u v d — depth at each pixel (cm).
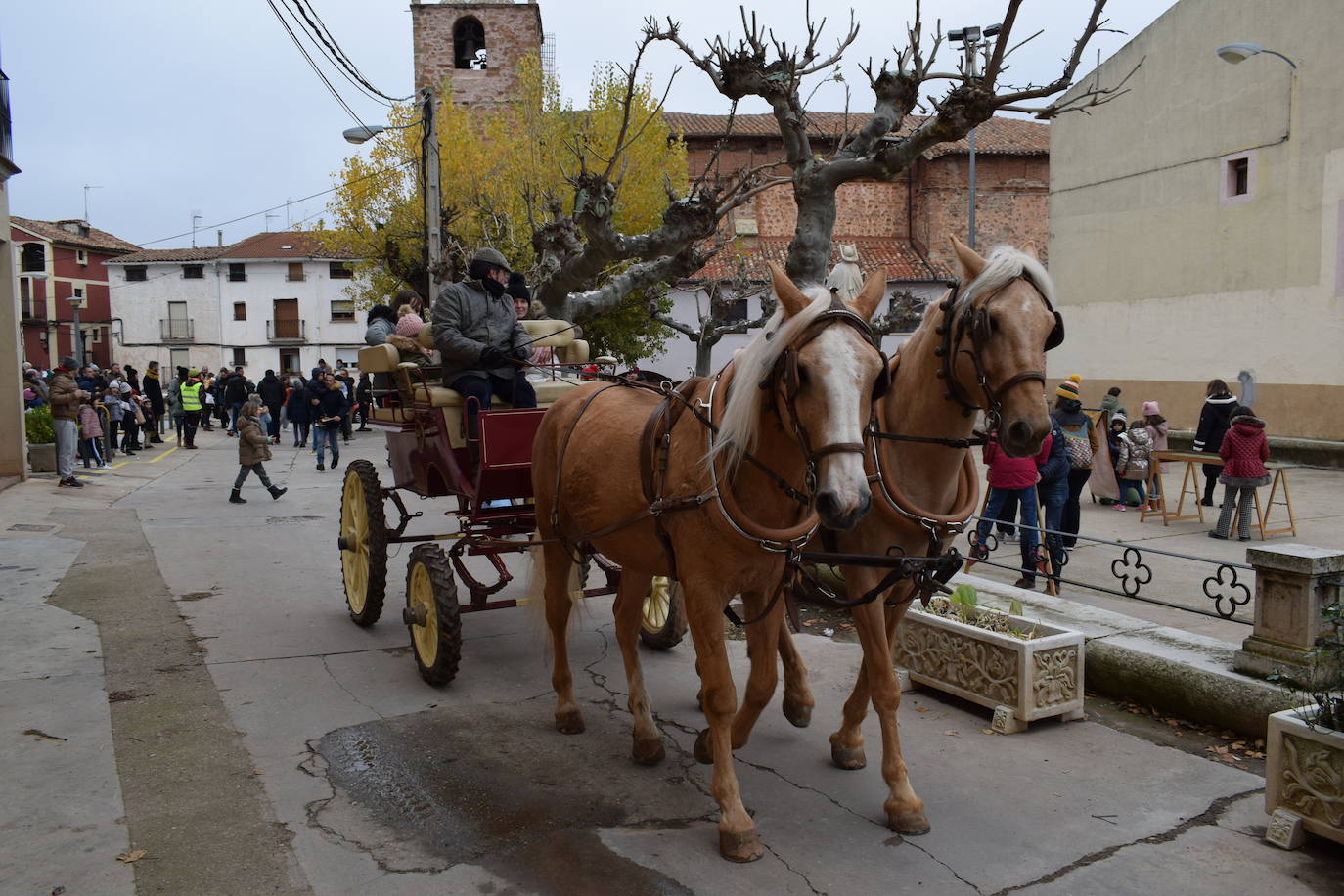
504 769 450
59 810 400
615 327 2255
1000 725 493
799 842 379
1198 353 2000
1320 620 459
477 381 592
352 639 665
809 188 925
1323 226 1736
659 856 368
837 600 413
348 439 2439
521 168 2389
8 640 649
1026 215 3250
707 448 365
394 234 2745
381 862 362
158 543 1028
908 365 419
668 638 624
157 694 545
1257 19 1834
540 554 518
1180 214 2027
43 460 1609
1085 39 792
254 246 5575
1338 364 1723
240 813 401
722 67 931
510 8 3653
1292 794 375
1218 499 1341
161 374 5509
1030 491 795
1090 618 591
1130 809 407
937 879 352
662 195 2538
